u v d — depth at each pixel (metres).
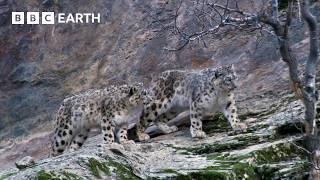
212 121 39.03
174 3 53.16
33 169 27.59
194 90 37.59
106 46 55.53
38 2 59.53
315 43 29.94
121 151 31.14
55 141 38.06
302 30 43.66
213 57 47.50
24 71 56.56
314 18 29.66
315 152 30.66
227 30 48.03
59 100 54.16
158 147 35.00
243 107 39.34
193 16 49.81
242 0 48.25
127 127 38.44
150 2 55.09
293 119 35.03
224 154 32.84
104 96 37.56
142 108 38.50
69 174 26.83
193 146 34.75
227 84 36.53
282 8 46.19
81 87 54.09
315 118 32.16
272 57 43.72
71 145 38.44
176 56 49.88
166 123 39.88
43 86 55.47
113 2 57.66
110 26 56.59
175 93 39.09
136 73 51.84
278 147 32.59
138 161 31.39
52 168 27.19
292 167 30.77
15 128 53.44
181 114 41.56
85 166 27.80
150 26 53.91
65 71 55.72
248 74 43.25
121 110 36.97
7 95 55.78
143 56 52.38
